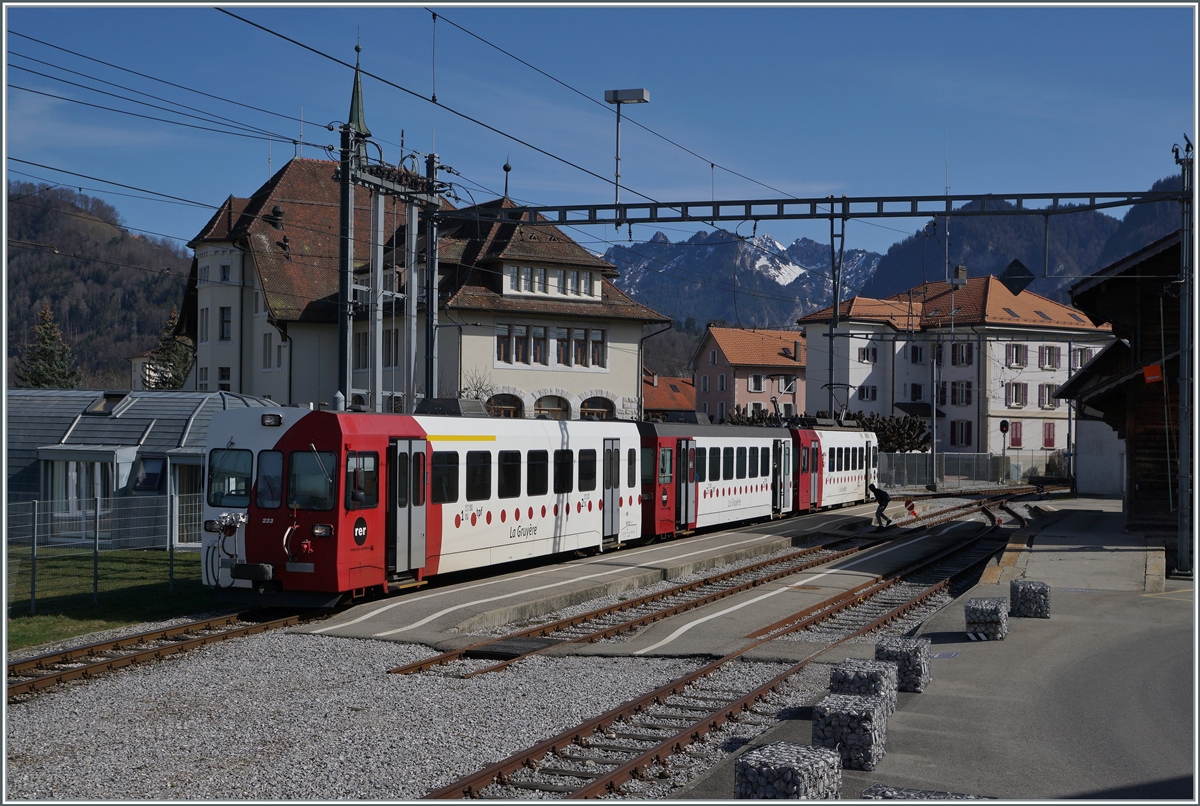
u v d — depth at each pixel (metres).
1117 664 13.16
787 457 37.31
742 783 7.75
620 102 22.19
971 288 80.75
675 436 28.69
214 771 8.93
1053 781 8.52
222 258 51.62
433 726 10.38
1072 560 23.91
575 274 47.34
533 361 46.31
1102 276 30.27
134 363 102.12
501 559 21.02
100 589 20.05
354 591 17.44
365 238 52.44
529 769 9.12
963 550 30.39
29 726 10.34
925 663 11.88
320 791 8.45
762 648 14.69
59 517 25.97
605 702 11.56
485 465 20.53
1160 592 19.47
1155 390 30.16
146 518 25.98
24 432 29.94
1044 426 78.56
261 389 50.66
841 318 79.31
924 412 79.12
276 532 16.83
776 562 26.34
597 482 24.88
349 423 17.02
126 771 8.92
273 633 15.30
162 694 11.66
